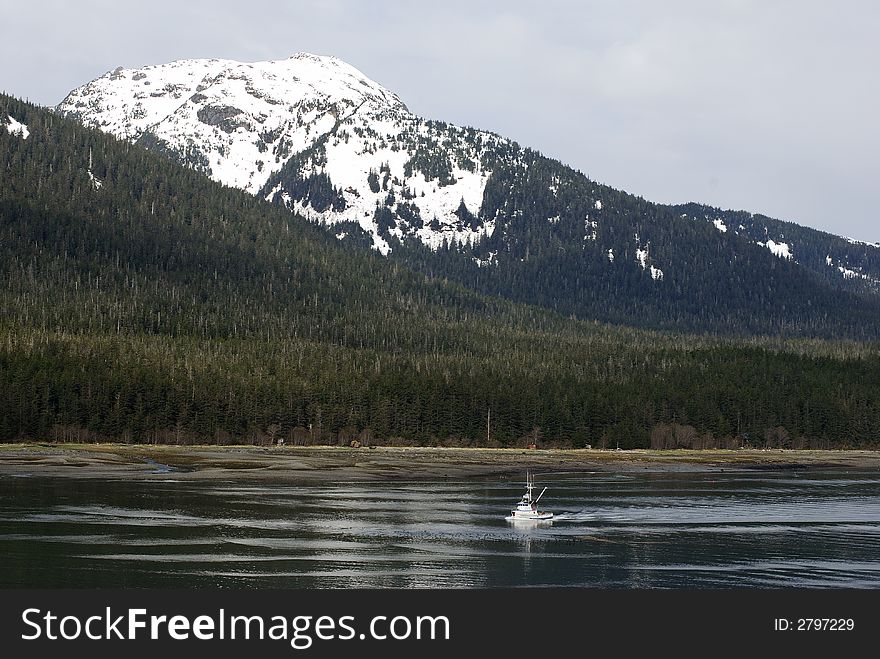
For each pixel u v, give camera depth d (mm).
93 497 142875
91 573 92250
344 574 95062
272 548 106000
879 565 102375
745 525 128500
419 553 105688
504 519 131375
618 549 110125
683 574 97688
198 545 106188
